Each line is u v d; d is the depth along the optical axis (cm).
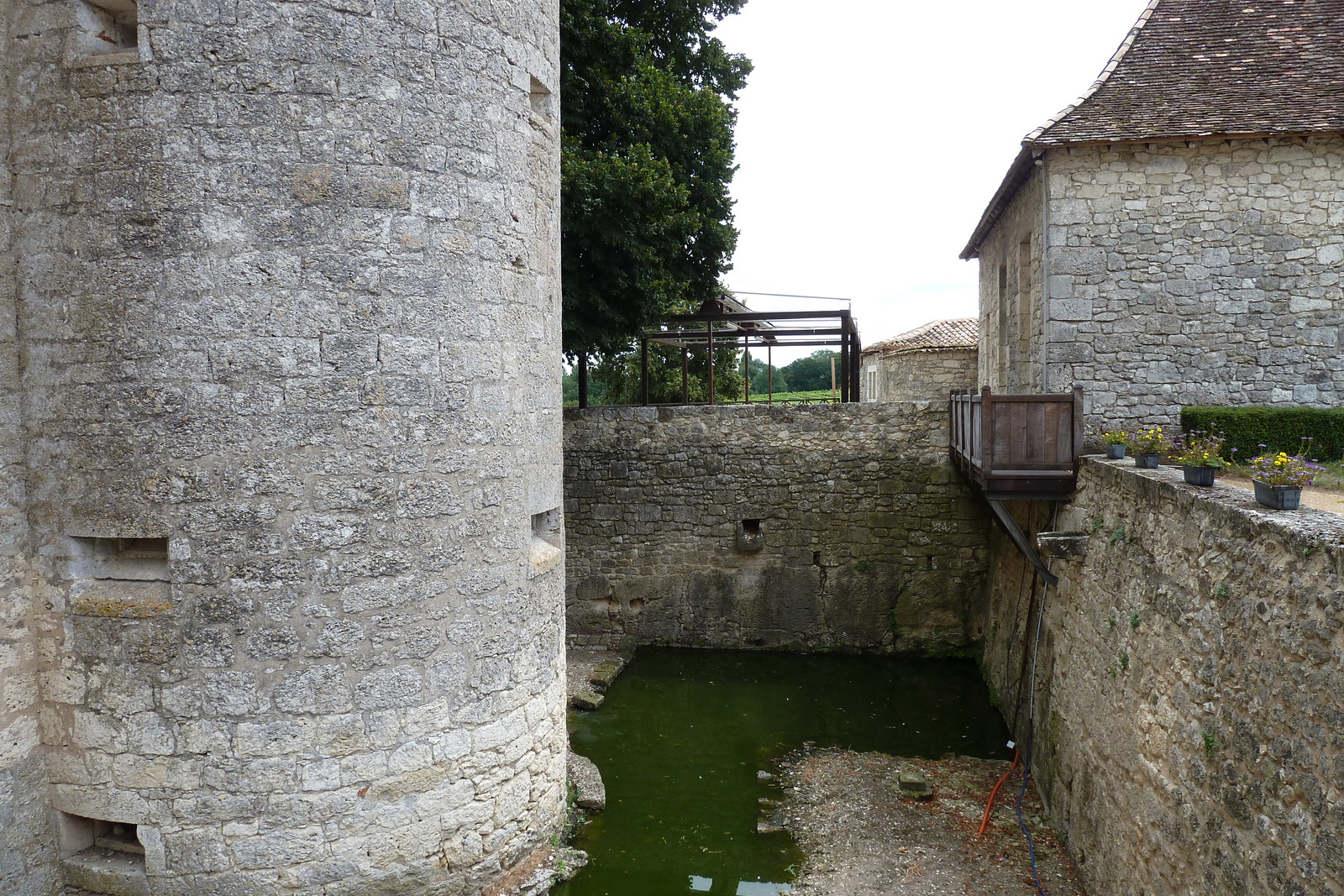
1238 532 399
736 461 1130
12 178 414
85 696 424
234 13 396
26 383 421
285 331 408
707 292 1314
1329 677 309
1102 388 814
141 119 397
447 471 448
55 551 423
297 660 417
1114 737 538
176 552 409
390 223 423
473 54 451
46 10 405
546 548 537
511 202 479
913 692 995
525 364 498
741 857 629
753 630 1140
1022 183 929
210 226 400
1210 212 794
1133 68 838
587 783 698
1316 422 759
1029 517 848
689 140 1173
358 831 431
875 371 2050
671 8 1204
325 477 417
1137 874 479
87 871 435
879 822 673
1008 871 595
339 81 410
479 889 473
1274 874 337
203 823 418
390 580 431
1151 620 498
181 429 405
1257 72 807
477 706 467
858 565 1120
